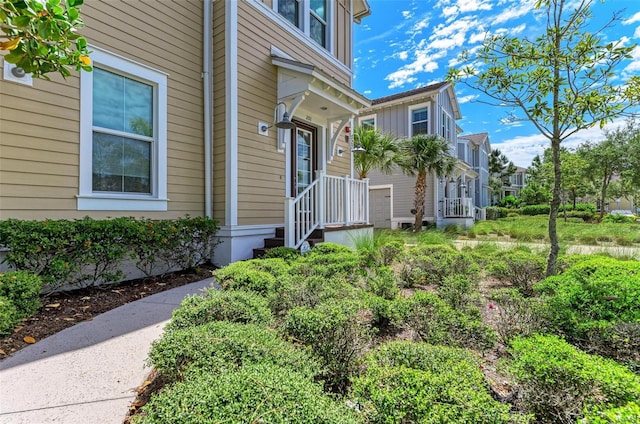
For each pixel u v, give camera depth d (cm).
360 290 304
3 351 227
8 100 355
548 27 328
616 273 292
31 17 186
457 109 1784
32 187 371
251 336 174
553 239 363
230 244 533
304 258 419
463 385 135
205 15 566
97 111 434
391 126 1538
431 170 1236
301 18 702
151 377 192
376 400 127
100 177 438
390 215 1562
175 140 524
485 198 2680
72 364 210
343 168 843
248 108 571
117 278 395
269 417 110
